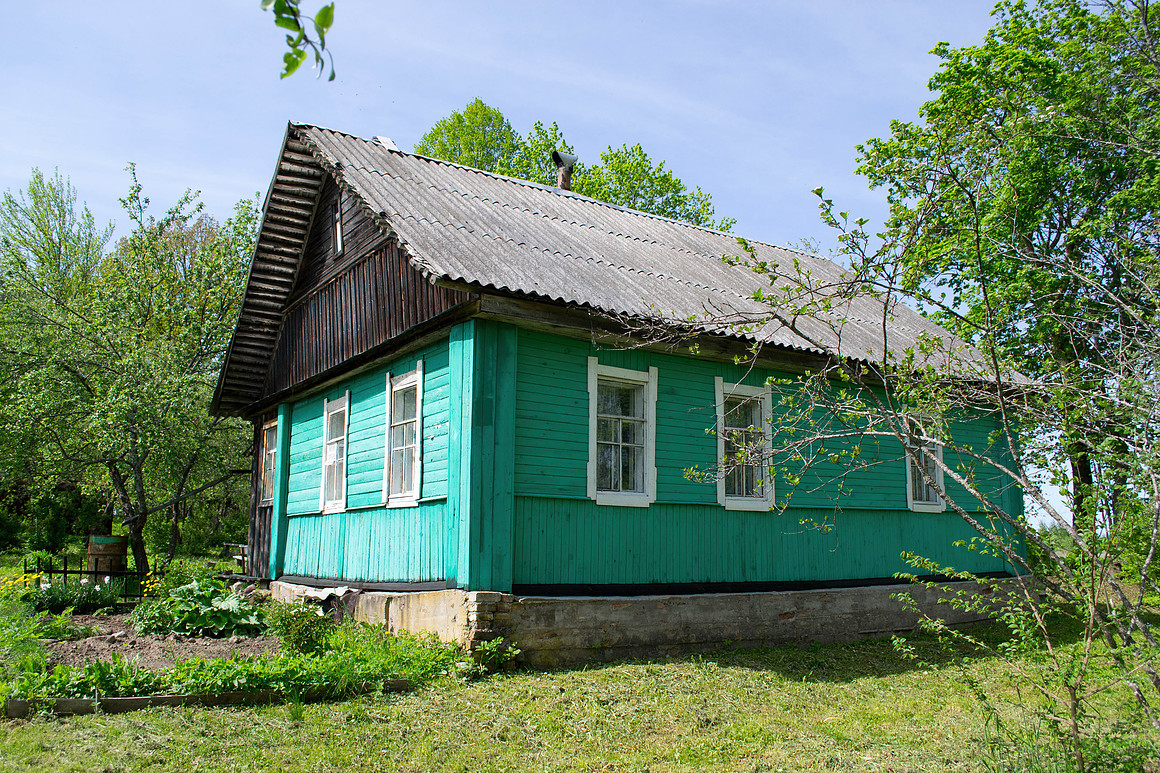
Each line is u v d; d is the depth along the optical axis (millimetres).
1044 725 5504
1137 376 4816
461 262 8375
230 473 18672
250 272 13336
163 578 12062
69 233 25984
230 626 9414
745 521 10250
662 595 9125
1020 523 4965
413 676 7160
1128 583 4773
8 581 10406
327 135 11727
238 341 14219
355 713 6250
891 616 11062
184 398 16484
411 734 5898
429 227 9266
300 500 12734
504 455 8250
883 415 5559
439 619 8164
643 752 5762
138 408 16156
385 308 10266
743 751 5824
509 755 5578
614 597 8664
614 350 9453
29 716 5777
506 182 13344
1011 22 16109
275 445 14258
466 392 8258
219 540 27094
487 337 8344
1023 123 6012
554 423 8828
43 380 16500
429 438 9172
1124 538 4582
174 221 21484
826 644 10047
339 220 11992
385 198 9852
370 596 9523
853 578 11172
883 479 11773
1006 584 12922
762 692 7430
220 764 5152
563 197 13852
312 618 8375
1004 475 13273
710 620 9258
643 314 8727
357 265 11234
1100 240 11180
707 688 7438
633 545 9219
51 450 17156
